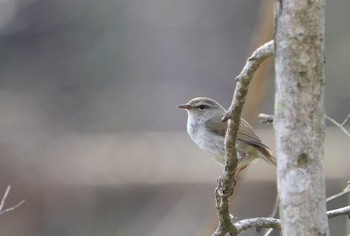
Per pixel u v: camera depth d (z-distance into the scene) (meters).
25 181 16.94
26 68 23.11
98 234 16.86
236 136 4.80
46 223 16.67
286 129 3.69
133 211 17.00
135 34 22.91
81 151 18.27
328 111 18.45
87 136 20.00
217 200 5.18
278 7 3.69
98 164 17.44
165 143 18.20
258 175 15.31
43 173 17.00
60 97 22.45
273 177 15.28
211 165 17.27
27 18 23.41
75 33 23.11
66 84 22.70
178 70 22.83
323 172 3.69
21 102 22.02
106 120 21.95
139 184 17.14
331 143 15.17
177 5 23.00
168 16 23.05
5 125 19.94
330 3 19.77
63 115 22.02
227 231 5.26
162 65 22.83
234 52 22.97
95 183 17.08
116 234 16.98
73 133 20.53
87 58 22.91
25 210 16.50
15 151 17.89
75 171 17.31
